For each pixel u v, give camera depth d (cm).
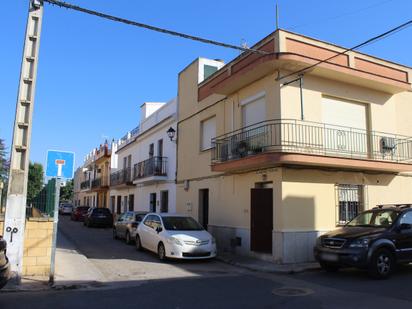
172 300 782
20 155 914
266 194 1357
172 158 2141
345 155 1423
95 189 4191
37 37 951
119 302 766
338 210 1393
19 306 730
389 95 1609
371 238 1012
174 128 2142
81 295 828
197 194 1820
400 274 1082
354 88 1496
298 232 1288
